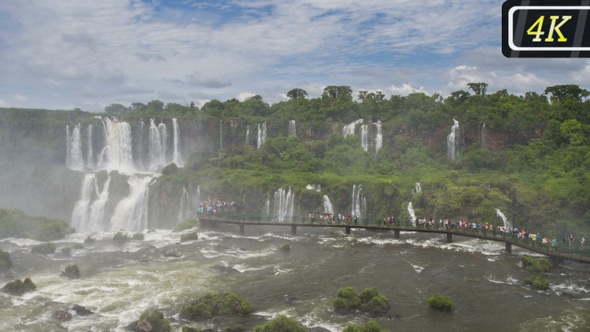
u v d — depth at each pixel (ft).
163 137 388.57
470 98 429.79
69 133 369.50
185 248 211.20
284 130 402.11
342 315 134.41
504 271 181.68
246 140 403.95
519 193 258.16
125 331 120.78
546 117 366.43
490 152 336.70
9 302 139.44
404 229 236.02
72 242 222.69
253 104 457.68
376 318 132.77
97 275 168.25
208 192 295.89
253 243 224.33
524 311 139.85
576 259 181.57
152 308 136.98
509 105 396.78
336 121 421.18
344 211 293.84
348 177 310.65
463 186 276.62
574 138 328.49
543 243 199.11
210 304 133.69
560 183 258.98
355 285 162.40
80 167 367.04
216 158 347.77
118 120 392.68
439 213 266.77
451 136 363.76
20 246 210.38
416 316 135.13
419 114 371.56
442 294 154.20
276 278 169.07
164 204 293.84
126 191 307.17
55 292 149.07
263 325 117.70
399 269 182.80
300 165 346.95
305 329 118.21
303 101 473.26
